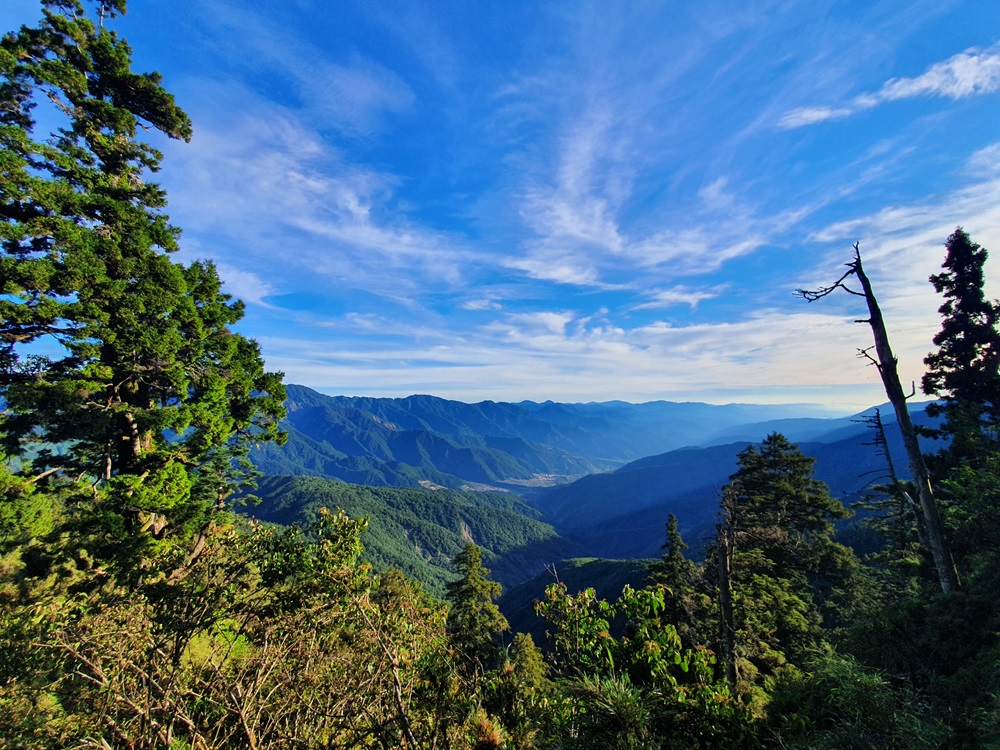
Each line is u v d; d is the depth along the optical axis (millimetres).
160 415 15008
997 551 8922
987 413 17938
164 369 16297
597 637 5477
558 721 4512
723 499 10609
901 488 17062
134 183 17188
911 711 4906
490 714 4504
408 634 4730
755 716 5098
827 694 5395
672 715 4539
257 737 3512
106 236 14969
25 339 13852
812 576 22484
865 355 10883
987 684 5031
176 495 14648
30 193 12859
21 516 14180
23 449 15016
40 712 3990
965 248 19125
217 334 19297
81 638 3906
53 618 4965
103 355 14969
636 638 5508
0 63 13539
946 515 12617
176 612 4609
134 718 3412
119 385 15094
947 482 12578
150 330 14852
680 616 10945
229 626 5004
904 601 7957
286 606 5219
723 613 9336
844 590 20391
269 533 6570
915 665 6516
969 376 18453
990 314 18766
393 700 3879
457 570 23562
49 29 14969
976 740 4273
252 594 5688
